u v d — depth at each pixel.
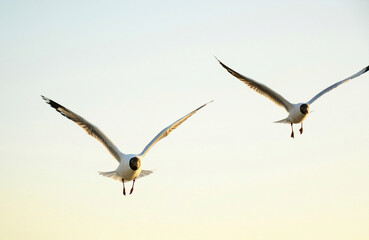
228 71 17.92
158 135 15.92
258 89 18.53
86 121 14.95
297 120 18.62
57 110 14.62
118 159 15.49
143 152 15.65
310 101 18.97
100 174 15.61
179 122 16.12
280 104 18.83
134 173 15.24
